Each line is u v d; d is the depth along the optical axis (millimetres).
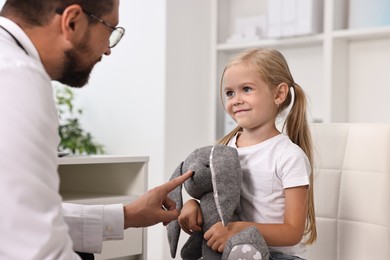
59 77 1006
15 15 929
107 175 1858
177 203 1199
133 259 1728
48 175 794
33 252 758
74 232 1150
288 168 1129
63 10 925
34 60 846
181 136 2699
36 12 925
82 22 957
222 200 1078
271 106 1185
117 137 2855
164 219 1165
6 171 746
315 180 1421
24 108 776
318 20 2418
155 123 2664
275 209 1141
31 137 772
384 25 2252
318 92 2555
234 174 1095
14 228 750
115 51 2852
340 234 1372
